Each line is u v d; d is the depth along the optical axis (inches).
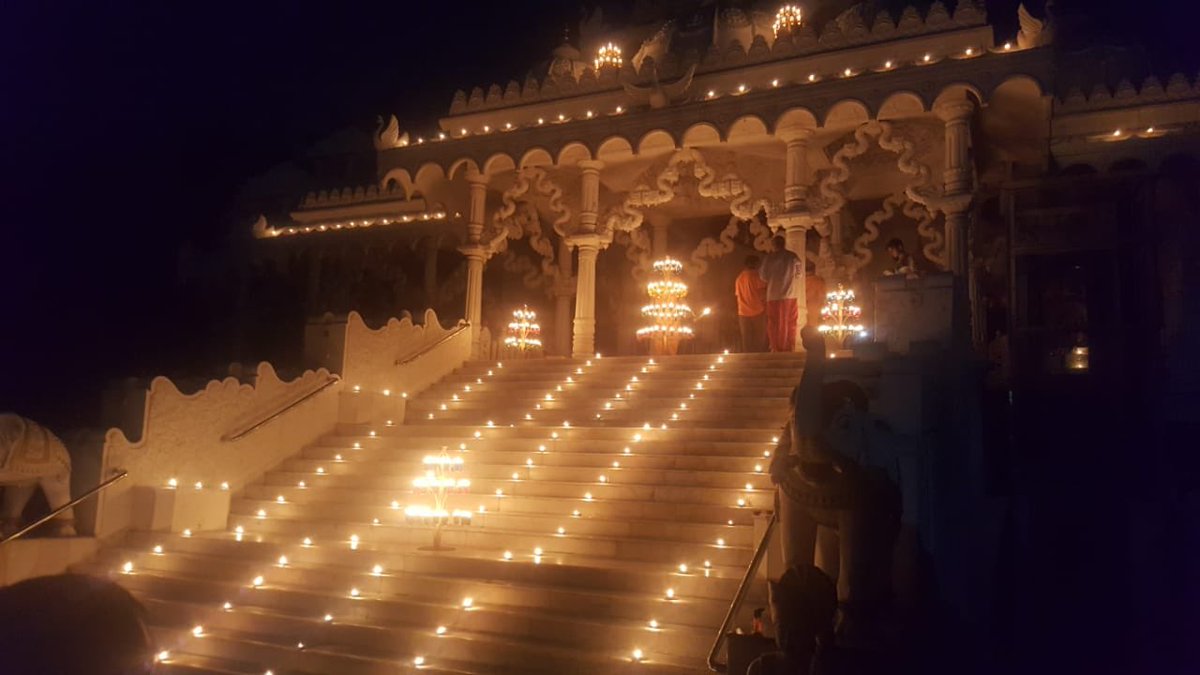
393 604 350.0
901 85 537.6
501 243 721.0
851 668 219.3
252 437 525.3
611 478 446.3
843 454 262.2
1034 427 474.3
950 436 308.7
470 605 344.5
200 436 499.8
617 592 335.9
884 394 287.1
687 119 608.1
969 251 559.5
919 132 592.4
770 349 596.7
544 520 418.3
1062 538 426.3
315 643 340.2
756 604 311.7
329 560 398.9
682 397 547.8
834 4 834.8
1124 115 622.5
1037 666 378.0
